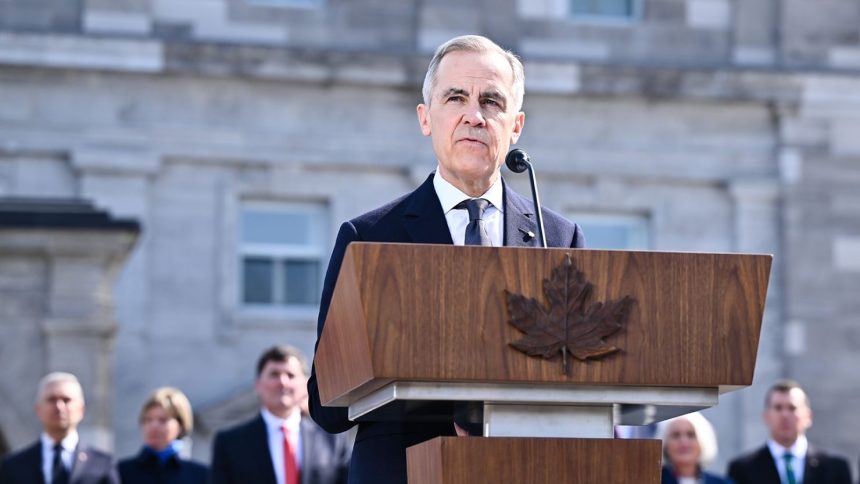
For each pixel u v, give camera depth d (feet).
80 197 114.73
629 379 19.35
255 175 118.32
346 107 119.96
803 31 126.41
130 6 117.29
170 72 116.57
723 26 126.31
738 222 124.67
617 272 19.44
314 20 120.78
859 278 124.67
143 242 115.85
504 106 23.30
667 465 57.82
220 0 119.34
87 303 98.22
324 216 120.16
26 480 57.98
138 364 114.62
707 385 19.62
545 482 19.38
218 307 116.67
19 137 114.11
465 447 19.30
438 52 23.72
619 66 121.80
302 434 52.29
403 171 120.26
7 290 97.76
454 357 18.94
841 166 125.49
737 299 19.63
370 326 18.81
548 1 124.26
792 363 123.54
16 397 97.04
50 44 114.11
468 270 19.03
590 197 123.24
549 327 19.15
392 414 20.88
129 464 60.34
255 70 117.29
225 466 51.75
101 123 115.55
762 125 125.59
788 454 63.82
